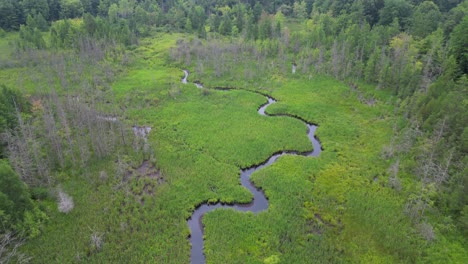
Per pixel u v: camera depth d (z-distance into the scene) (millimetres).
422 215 53031
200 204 58281
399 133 73562
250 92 98688
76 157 65500
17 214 47625
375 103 88812
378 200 57156
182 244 49531
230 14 163500
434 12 111875
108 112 84938
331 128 79438
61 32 125312
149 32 150625
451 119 63844
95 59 113562
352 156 69312
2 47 123250
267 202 59312
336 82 101375
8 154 60156
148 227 51875
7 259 43688
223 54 121125
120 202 56188
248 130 79062
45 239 48562
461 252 47594
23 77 101750
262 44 125625
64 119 72375
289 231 51438
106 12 164625
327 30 127438
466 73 83438
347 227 52312
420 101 74375
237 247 49250
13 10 139625
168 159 68125
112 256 46656
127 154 68375
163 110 87250
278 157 71250
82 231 50250
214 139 75500
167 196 58281
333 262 46656
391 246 48750
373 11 133000
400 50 97250
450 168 57906
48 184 57969
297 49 125438
